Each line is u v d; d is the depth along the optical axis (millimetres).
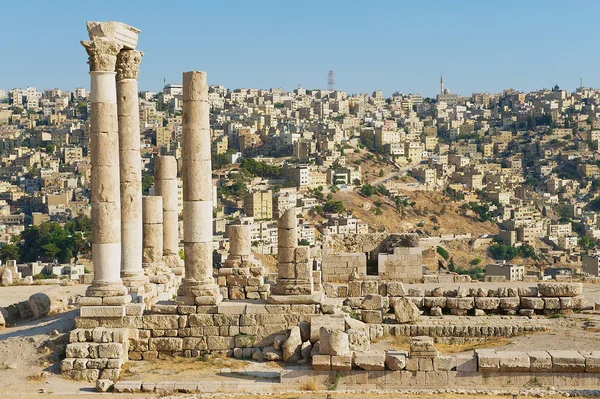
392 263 61500
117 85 46469
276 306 42656
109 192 42844
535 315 49531
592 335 44438
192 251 43312
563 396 35969
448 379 37719
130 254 46250
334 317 42062
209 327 42531
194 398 36500
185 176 43375
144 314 42906
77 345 40750
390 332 46281
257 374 39594
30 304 47781
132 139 46469
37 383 39000
